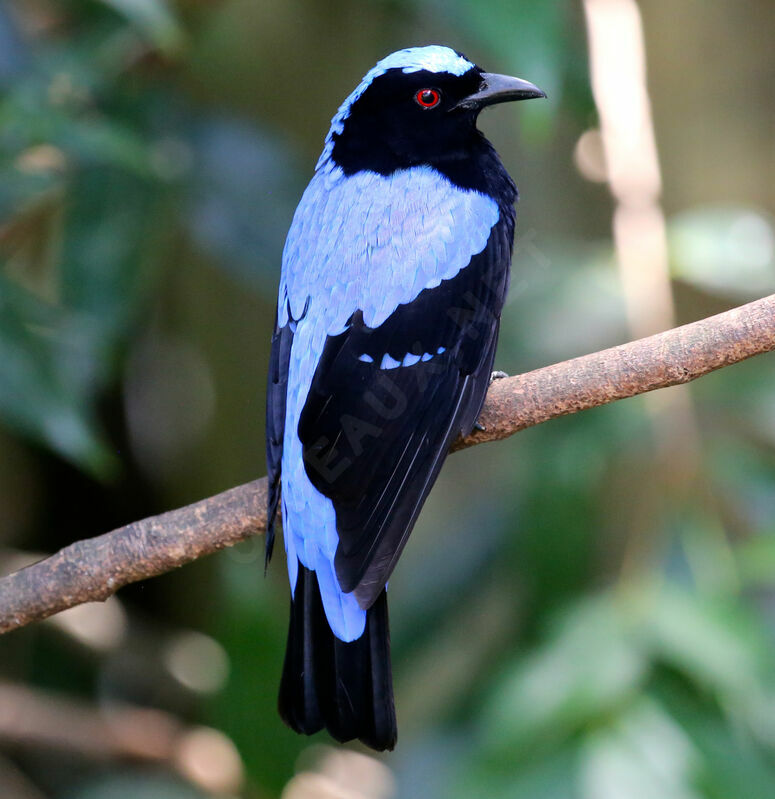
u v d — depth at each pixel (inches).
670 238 456.4
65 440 401.7
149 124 477.7
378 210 371.2
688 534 428.1
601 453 455.8
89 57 462.6
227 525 345.7
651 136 465.1
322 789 526.3
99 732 521.0
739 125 532.7
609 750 386.3
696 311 523.2
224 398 566.3
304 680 323.0
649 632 403.2
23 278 488.7
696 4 532.1
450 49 403.2
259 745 458.9
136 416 560.7
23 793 520.7
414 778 479.8
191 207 469.7
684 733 390.6
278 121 571.5
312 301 361.1
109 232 459.2
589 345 488.4
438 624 504.4
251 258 471.2
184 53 487.8
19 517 561.0
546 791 384.5
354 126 393.7
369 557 323.0
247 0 562.6
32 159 465.7
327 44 569.9
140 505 569.0
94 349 449.4
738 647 397.7
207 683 536.7
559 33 407.2
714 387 465.7
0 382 399.5
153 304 528.4
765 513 439.8
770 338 321.4
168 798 512.7
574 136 537.3
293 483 335.0
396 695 509.4
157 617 581.0
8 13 458.0
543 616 464.1
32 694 522.9
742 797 383.2
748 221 462.3
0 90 445.4
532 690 399.2
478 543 510.3
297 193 479.8
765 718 395.9
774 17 529.7
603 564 485.1
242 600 465.7
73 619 543.8
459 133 393.4
